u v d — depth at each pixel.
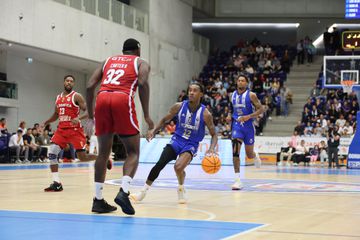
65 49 25.12
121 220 6.84
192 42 38.22
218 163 9.61
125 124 7.19
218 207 8.37
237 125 11.88
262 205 8.69
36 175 15.95
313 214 7.62
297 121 32.88
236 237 5.69
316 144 27.55
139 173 17.66
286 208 8.30
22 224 6.46
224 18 41.53
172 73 35.00
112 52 28.67
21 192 10.55
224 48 43.31
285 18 40.78
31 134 25.27
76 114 10.93
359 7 26.58
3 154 23.91
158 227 6.32
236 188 11.62
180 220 6.90
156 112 32.75
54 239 5.51
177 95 35.81
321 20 40.62
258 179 15.53
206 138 26.56
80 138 10.97
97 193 7.48
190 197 9.85
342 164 27.36
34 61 28.05
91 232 5.94
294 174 18.55
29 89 27.75
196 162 26.53
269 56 38.31
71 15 25.44
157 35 33.03
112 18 28.67
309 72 37.41
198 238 5.62
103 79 7.40
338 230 6.21
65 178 14.80
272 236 5.77
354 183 14.08
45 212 7.53
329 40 35.41
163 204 8.70
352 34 26.08
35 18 23.19
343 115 30.52
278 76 36.81
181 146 8.90
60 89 30.28
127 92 7.23
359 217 7.34
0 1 21.31
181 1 36.28
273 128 32.66
